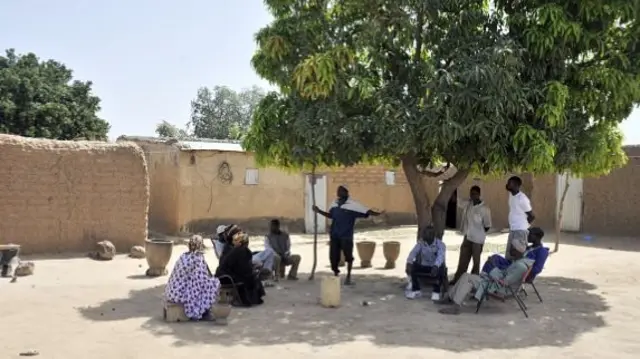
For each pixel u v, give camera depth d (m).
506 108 9.23
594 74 9.88
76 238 14.61
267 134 10.66
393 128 9.33
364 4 9.80
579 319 8.90
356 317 8.94
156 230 21.95
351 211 11.71
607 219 19.64
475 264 11.05
